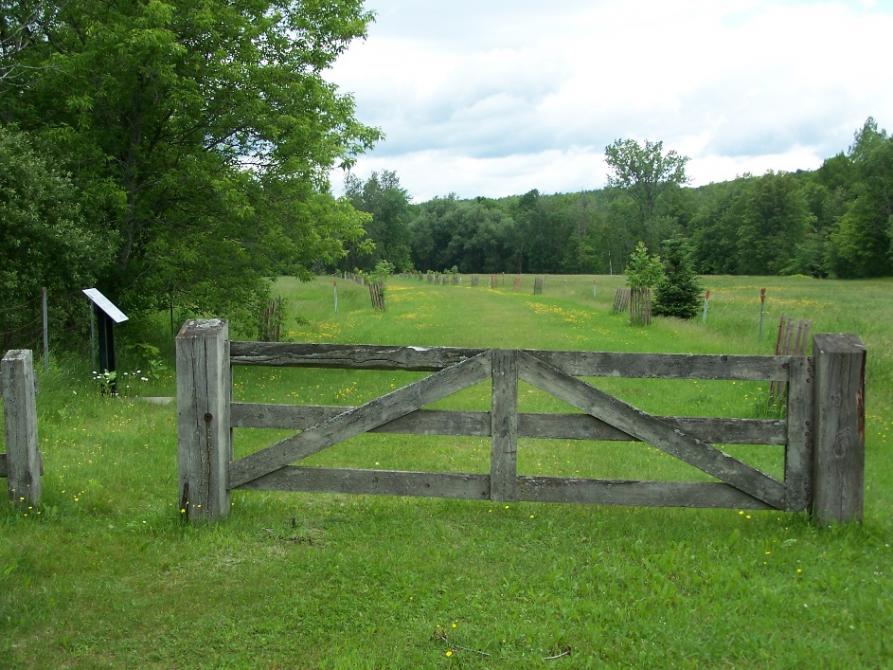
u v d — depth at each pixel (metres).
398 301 41.84
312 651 3.89
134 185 16.47
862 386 5.36
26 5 15.86
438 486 5.71
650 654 3.79
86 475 7.05
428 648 3.89
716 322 26.84
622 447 8.93
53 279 13.84
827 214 111.06
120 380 12.77
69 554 5.11
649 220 108.19
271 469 5.74
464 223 135.25
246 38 16.38
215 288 17.12
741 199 108.31
